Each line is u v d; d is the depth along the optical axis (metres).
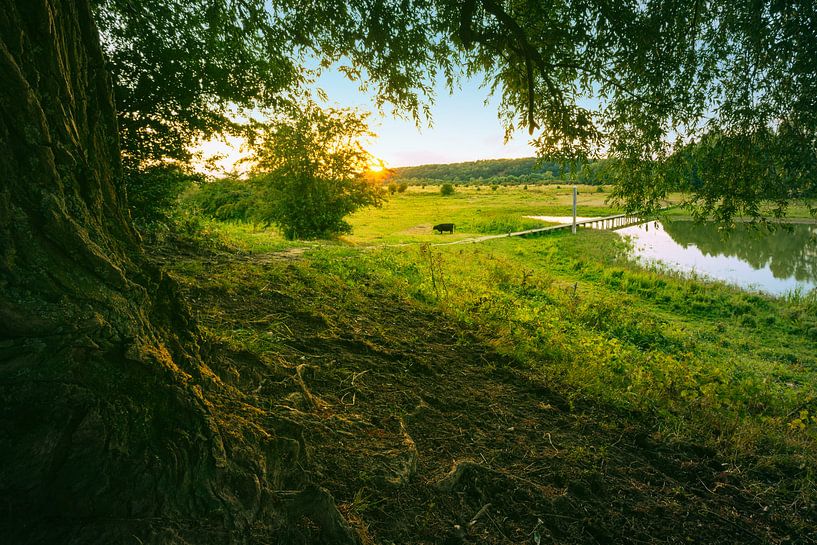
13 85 1.36
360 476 2.59
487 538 2.49
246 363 3.11
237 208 19.09
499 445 3.59
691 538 2.97
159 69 7.18
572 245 27.47
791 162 5.15
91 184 1.77
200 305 5.04
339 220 20.41
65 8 1.73
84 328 1.50
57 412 1.40
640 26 4.94
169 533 1.52
